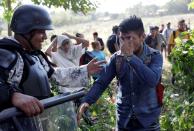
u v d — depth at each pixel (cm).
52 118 188
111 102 607
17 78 229
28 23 246
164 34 1650
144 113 343
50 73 277
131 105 345
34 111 176
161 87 349
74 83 308
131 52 321
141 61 320
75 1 1053
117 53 349
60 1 1033
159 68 334
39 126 181
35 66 248
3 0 944
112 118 562
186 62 506
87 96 347
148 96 343
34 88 244
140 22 327
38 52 264
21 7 253
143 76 319
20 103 176
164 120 517
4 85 191
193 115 493
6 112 168
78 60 634
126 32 321
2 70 214
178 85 546
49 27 252
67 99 195
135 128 349
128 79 341
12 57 221
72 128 199
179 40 519
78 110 345
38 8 253
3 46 226
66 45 626
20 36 249
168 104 548
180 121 497
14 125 167
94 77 571
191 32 527
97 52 795
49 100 188
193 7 580
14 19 251
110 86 628
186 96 518
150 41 1229
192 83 510
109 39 580
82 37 873
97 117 568
